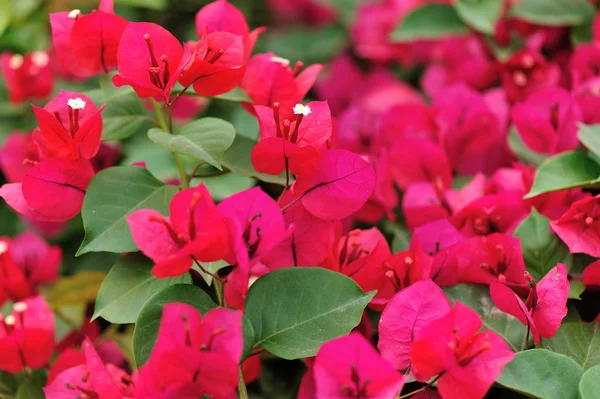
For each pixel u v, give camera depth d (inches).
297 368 38.3
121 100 34.7
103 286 33.1
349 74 48.6
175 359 30.5
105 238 32.9
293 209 33.0
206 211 31.0
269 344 32.0
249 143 34.7
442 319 30.7
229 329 30.8
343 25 54.5
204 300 32.2
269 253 33.1
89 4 48.3
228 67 32.8
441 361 31.0
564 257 34.7
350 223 36.8
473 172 39.8
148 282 33.2
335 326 31.9
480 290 34.0
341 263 34.1
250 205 31.6
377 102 45.2
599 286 34.6
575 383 31.7
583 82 39.9
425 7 43.7
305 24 57.6
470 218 36.0
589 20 41.8
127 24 33.3
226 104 44.1
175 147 32.6
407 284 33.6
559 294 32.4
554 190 34.9
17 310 35.2
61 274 43.4
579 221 34.3
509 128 40.5
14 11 46.8
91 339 38.7
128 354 38.2
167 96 32.6
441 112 39.0
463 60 43.8
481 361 31.1
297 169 32.6
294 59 54.0
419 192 36.9
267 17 58.2
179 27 53.8
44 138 33.1
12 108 44.4
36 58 43.1
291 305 32.2
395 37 43.8
